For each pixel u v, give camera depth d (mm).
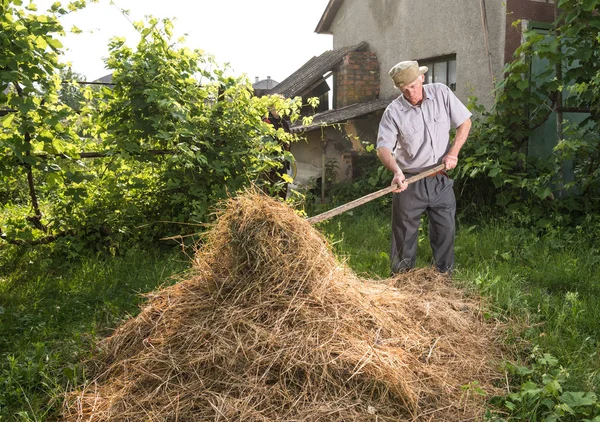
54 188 5371
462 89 8828
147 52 5598
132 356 3168
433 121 4336
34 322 3957
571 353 3342
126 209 5809
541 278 4844
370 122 10523
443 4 9117
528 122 7285
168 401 2729
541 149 7766
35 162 4945
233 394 2729
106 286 4703
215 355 2900
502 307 4105
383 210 8328
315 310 3092
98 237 5742
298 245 3289
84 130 5859
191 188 5664
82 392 2900
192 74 5797
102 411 2729
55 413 2834
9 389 2969
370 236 6484
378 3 10867
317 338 2932
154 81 5578
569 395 2703
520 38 7953
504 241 5875
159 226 5906
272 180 6418
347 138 10539
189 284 3498
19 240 5453
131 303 4297
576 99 6844
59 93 5500
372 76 11000
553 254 5555
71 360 3346
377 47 11023
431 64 9742
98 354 3363
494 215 7086
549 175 6555
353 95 10961
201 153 5719
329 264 3375
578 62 7156
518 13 7895
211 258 3473
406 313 3555
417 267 4898
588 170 6629
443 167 4352
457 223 7051
